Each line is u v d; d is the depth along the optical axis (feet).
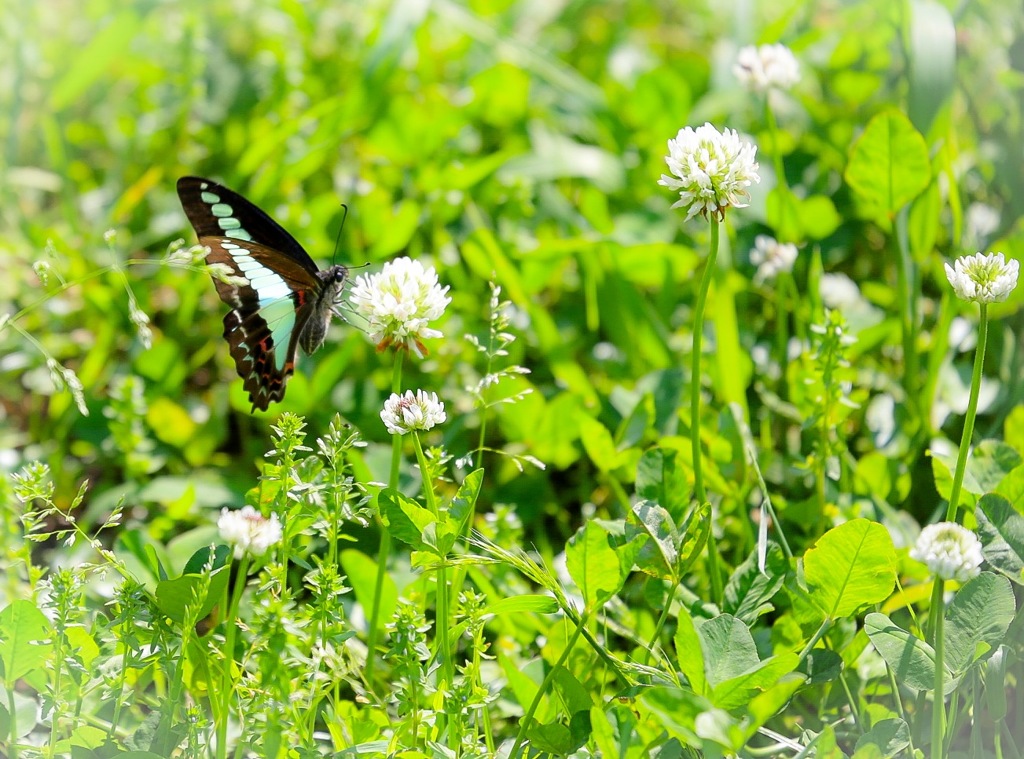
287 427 12.23
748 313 23.90
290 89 30.58
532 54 28.99
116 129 31.27
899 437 19.49
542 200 26.48
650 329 22.24
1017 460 14.57
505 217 25.75
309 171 26.45
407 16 25.81
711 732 9.95
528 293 23.49
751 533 16.78
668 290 22.95
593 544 11.71
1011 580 13.17
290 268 17.80
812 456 16.89
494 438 21.53
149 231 26.94
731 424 17.26
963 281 12.21
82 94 32.50
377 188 26.48
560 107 30.04
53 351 24.43
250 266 17.40
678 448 16.99
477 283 24.47
